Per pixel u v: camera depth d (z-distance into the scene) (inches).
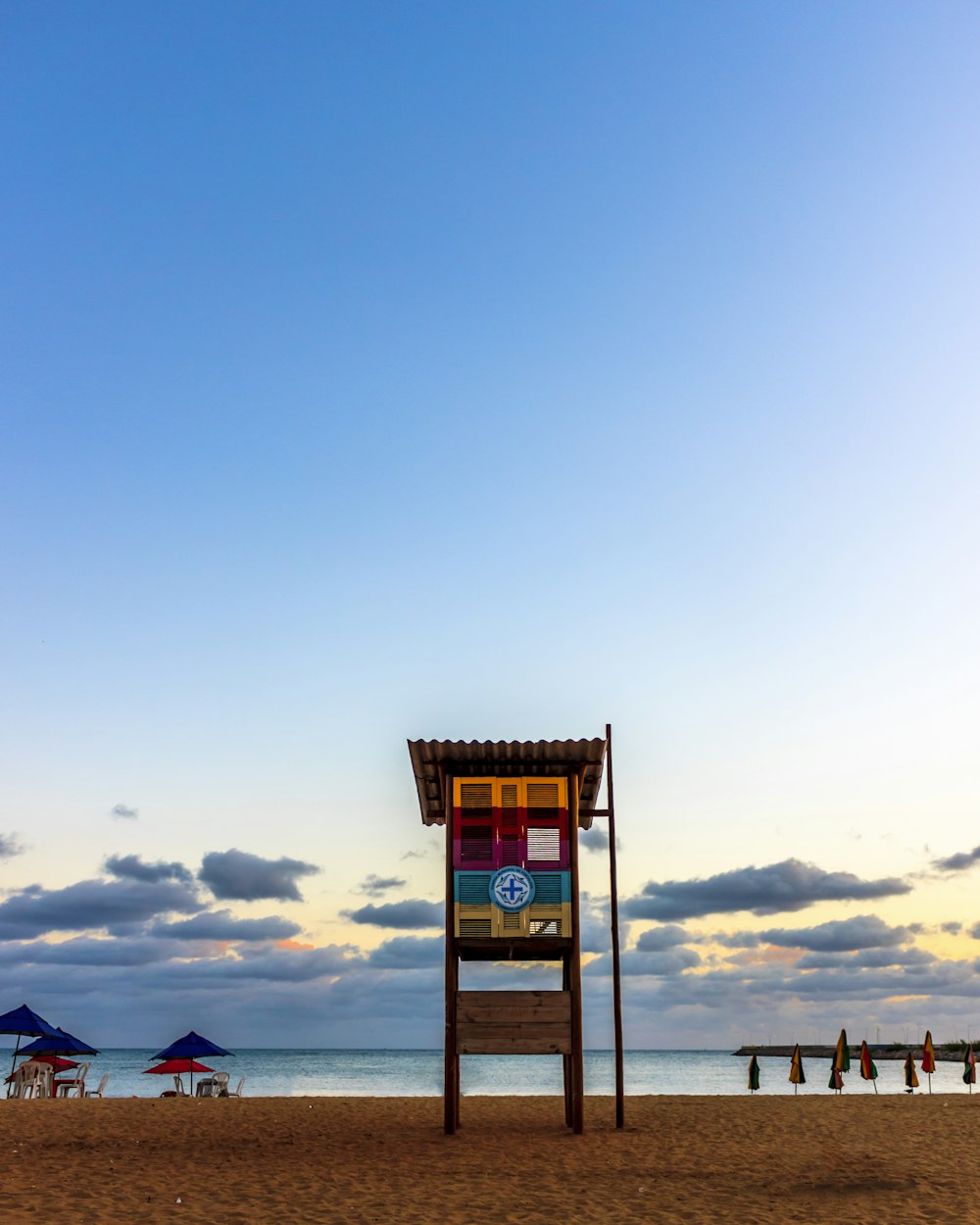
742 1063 6417.3
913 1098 1161.4
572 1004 735.1
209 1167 614.5
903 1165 630.5
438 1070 5014.8
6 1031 1208.8
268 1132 783.7
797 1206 511.5
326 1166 616.7
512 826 750.5
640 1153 666.8
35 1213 470.3
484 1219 472.4
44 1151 685.3
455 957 739.4
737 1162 636.1
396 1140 729.0
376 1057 7332.7
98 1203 499.5
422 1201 510.3
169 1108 973.2
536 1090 3602.4
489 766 767.1
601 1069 5689.0
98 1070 4827.8
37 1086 1206.9
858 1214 494.0
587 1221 472.7
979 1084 3459.6
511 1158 645.3
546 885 740.0
